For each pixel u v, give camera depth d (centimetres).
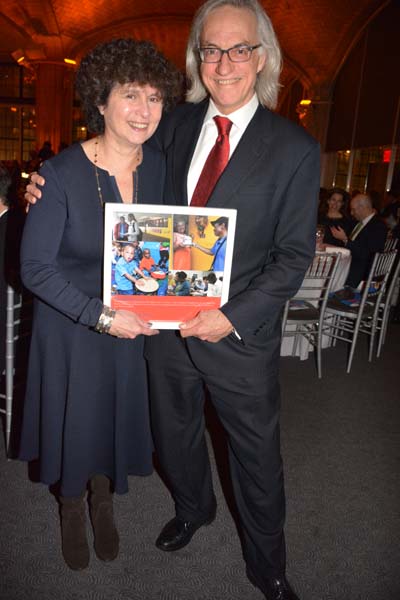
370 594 152
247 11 109
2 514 177
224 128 117
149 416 154
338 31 1105
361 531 181
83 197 121
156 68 113
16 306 205
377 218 415
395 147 956
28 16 1165
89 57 114
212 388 129
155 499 191
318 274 332
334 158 1264
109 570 154
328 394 310
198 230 112
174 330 131
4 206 197
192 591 148
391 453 240
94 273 129
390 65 970
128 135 117
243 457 132
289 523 182
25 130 1591
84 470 145
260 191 114
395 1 954
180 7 1179
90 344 135
